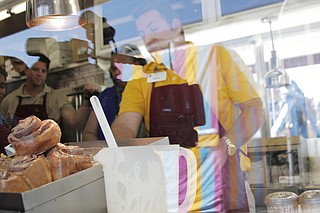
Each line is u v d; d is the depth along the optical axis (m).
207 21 1.87
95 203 0.59
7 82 2.00
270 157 1.35
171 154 0.67
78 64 1.95
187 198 0.75
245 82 1.37
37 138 0.56
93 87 1.82
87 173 0.58
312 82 1.73
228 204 0.90
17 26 1.96
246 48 1.89
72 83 1.94
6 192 0.46
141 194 0.61
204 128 1.26
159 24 1.51
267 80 1.81
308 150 1.44
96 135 1.39
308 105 1.68
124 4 1.78
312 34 1.79
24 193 0.45
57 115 1.82
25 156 0.55
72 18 1.14
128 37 1.78
